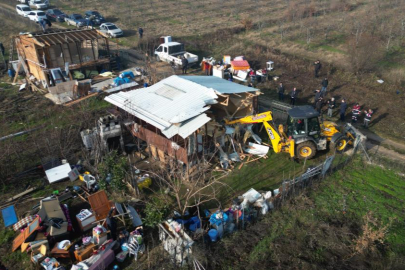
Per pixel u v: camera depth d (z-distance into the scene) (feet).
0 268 35.50
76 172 49.49
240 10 149.79
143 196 45.37
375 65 84.74
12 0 170.09
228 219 39.68
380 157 52.13
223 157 51.42
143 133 52.49
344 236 38.42
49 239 37.68
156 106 50.49
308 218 41.11
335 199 44.16
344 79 80.43
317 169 46.73
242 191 46.24
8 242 38.81
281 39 109.40
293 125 50.67
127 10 150.71
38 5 148.97
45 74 78.38
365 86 76.28
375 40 93.15
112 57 95.30
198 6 158.61
